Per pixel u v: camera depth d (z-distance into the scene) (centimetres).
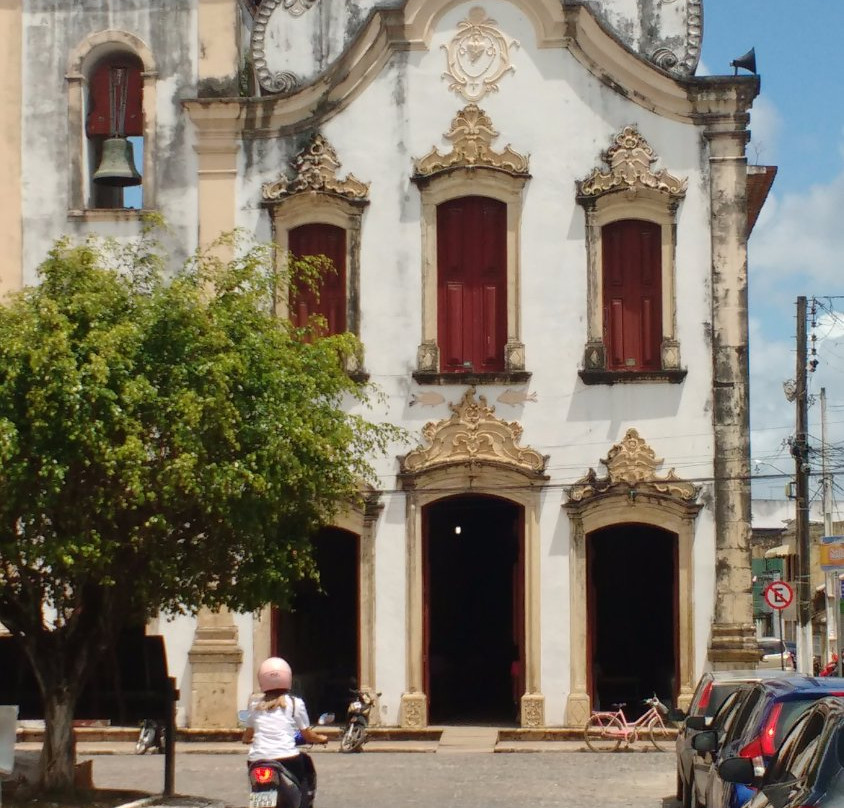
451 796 2139
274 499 1955
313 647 3042
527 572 2911
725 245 2938
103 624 2041
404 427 2939
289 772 1455
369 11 3038
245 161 2998
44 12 3047
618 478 2909
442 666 3150
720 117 2945
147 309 1980
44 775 2017
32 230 3020
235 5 3031
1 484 1845
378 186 2981
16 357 1859
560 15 2967
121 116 3059
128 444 1838
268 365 2008
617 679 3012
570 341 2941
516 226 2956
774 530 6694
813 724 1110
